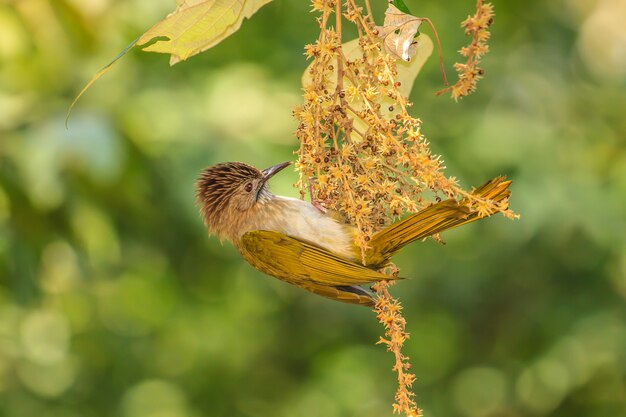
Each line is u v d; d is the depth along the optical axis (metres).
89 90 11.72
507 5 15.18
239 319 17.56
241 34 14.34
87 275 14.64
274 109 13.38
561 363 15.25
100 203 10.75
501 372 17.25
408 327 17.25
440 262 15.73
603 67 16.67
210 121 12.74
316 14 14.62
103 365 17.59
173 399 17.55
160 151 12.17
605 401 16.67
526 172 13.48
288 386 18.14
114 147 9.88
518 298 16.23
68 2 10.37
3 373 17.47
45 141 9.89
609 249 14.84
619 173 13.96
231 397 17.91
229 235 7.17
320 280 6.31
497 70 14.38
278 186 12.19
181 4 5.27
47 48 10.80
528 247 14.89
